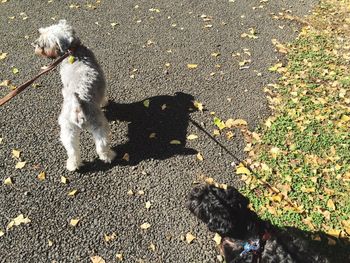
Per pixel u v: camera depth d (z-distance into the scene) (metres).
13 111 1.47
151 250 1.11
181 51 1.82
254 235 0.97
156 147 1.38
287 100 1.59
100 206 1.20
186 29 1.97
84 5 2.08
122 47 1.82
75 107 1.14
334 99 1.60
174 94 1.59
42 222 1.15
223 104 1.56
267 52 1.85
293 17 2.12
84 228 1.15
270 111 1.54
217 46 1.87
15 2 2.06
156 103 1.54
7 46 1.78
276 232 1.04
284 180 1.28
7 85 1.58
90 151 1.36
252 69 1.75
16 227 1.13
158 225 1.16
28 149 1.35
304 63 1.79
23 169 1.28
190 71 1.71
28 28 1.89
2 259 1.07
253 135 1.43
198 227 1.16
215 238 1.13
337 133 1.45
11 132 1.40
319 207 1.21
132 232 1.14
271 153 1.37
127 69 1.70
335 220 1.18
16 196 1.21
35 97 1.54
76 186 1.25
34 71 1.66
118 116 1.48
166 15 2.05
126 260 1.09
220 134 1.44
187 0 2.19
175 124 1.47
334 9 2.21
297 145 1.40
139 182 1.27
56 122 1.45
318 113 1.53
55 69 1.66
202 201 0.98
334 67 1.77
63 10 2.03
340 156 1.37
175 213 1.20
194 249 1.12
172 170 1.31
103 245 1.11
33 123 1.44
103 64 1.71
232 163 1.34
